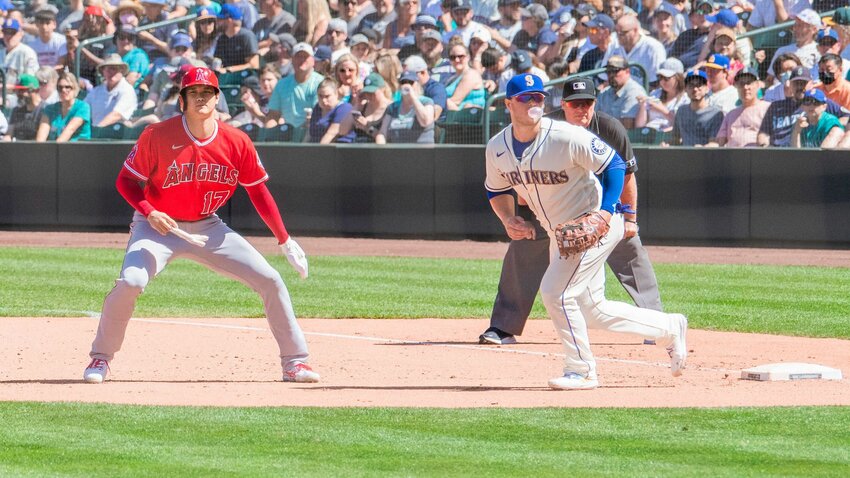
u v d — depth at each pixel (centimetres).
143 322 3359
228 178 2230
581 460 1628
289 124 6116
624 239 2967
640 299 2992
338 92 6028
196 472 1552
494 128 5888
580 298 2211
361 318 3509
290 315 2333
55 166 6172
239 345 2928
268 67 6156
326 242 5725
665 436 1783
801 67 5412
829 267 4753
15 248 5397
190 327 3259
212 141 2188
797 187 5334
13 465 1588
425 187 5825
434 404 2061
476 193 5762
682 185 5481
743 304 3766
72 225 6169
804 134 5406
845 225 5278
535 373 2509
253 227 5981
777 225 5372
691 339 3089
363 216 5906
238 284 4241
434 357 2761
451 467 1586
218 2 6631
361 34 6166
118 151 6119
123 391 2195
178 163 2177
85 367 2553
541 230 2953
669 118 5578
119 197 6125
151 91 6438
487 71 5962
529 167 2086
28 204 6200
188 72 2145
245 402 2075
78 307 3647
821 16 5509
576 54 5891
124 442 1733
